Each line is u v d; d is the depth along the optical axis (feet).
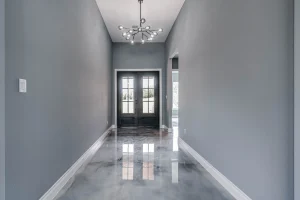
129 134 18.78
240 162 6.55
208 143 9.29
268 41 5.23
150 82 23.47
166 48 21.93
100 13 15.43
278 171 4.95
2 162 4.33
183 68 14.15
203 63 10.00
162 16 16.24
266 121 5.32
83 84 10.43
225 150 7.58
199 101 10.59
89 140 11.73
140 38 21.59
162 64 23.07
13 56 4.65
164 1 13.78
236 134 6.79
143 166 9.91
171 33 18.90
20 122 4.94
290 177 4.64
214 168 8.58
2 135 4.33
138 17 16.38
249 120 6.05
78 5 9.55
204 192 7.23
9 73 4.52
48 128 6.43
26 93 5.18
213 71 8.75
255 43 5.74
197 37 10.97
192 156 11.66
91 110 12.25
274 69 5.04
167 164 10.24
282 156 4.83
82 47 10.25
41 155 6.00
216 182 8.07
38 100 5.79
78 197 6.81
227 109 7.42
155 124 23.48
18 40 4.83
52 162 6.74
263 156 5.44
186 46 13.32
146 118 23.49
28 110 5.29
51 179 6.68
